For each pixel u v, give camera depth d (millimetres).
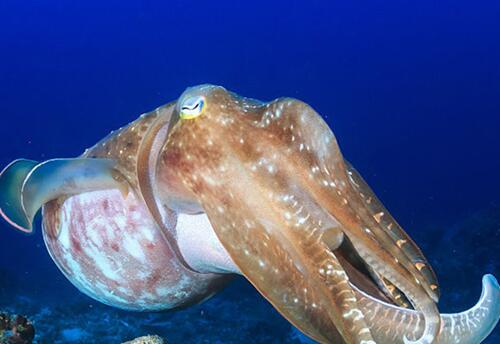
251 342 1476
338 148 392
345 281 355
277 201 382
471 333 389
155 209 453
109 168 455
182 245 457
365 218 389
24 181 416
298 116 393
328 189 388
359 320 343
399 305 429
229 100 419
